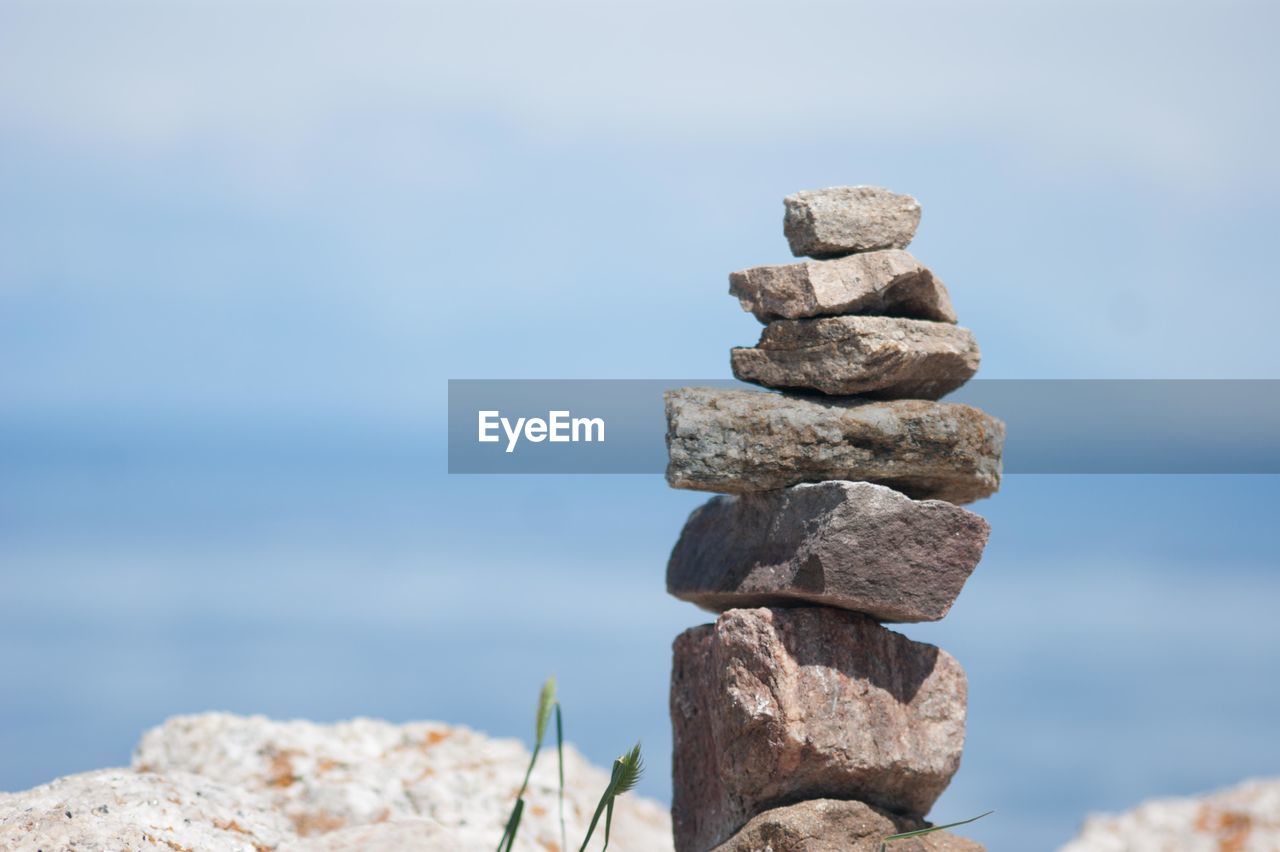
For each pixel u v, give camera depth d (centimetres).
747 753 193
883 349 193
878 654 195
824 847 192
